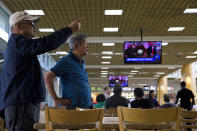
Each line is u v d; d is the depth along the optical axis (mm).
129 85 36406
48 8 8547
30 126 2012
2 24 8719
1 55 9125
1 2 8086
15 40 2051
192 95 8852
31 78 2049
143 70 26234
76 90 2729
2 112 2094
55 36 1996
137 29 11047
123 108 2043
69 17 9422
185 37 12305
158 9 8656
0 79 2104
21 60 2023
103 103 7180
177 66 22281
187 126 3553
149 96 13117
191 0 7906
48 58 17141
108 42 12992
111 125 2078
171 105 5797
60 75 2744
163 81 32562
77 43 2895
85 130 1905
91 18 9562
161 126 1995
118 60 19344
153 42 9531
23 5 8305
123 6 8398
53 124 1996
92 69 24547
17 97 1982
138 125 2014
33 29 2258
